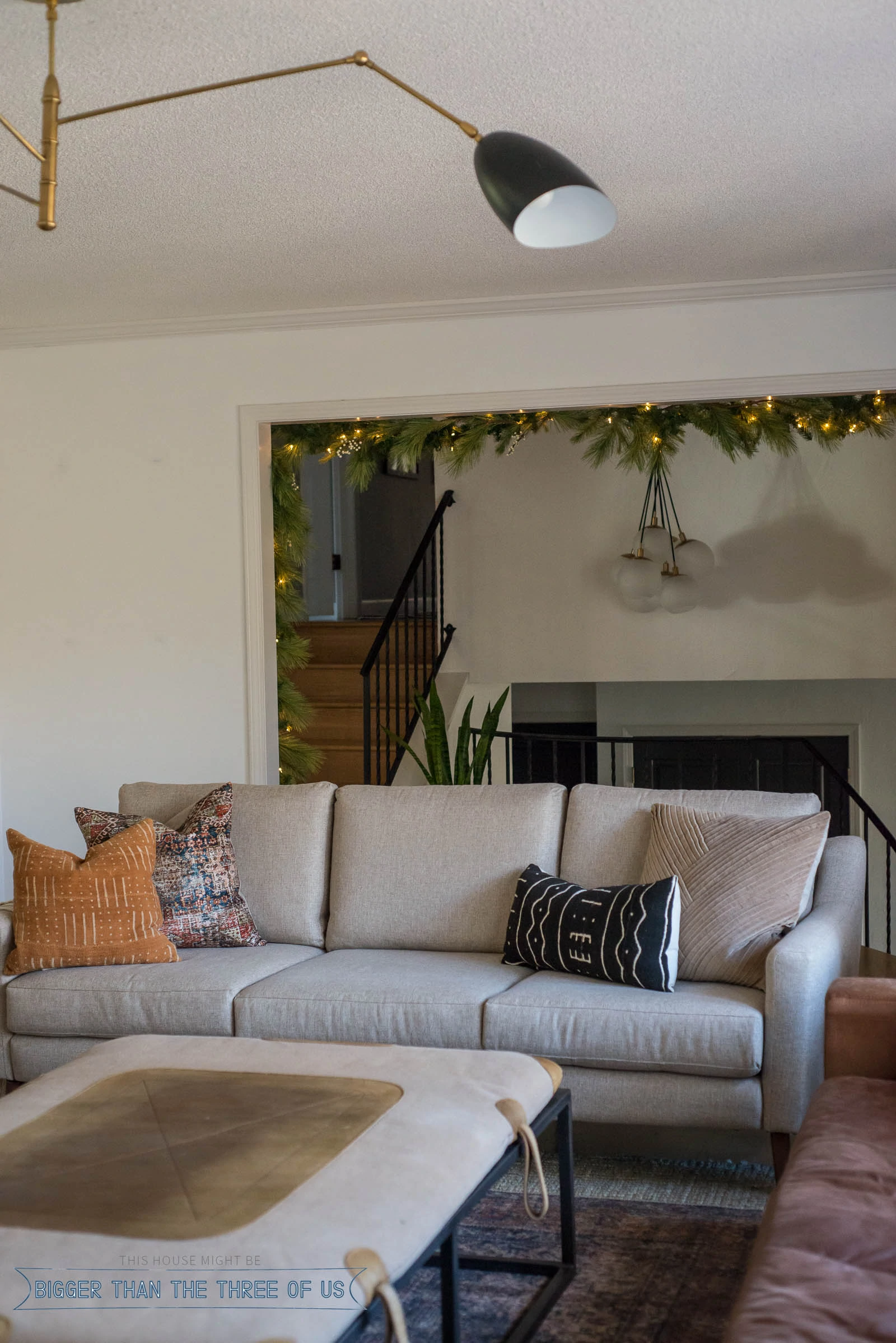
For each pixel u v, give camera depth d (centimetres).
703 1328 219
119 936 337
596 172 342
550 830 358
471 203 363
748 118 308
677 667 691
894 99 298
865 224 387
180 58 272
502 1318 227
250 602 487
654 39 268
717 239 399
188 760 492
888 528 668
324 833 379
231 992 318
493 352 469
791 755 755
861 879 337
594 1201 276
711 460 684
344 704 650
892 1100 217
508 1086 222
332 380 480
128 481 496
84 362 499
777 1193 183
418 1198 177
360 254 409
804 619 679
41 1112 214
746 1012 278
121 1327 149
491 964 333
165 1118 208
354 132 312
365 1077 227
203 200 357
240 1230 166
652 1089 282
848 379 443
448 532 711
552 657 701
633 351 459
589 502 695
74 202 357
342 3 250
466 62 277
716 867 314
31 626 504
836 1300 146
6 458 505
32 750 504
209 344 489
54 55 232
